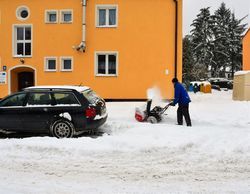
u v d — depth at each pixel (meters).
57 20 19.69
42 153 7.68
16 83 20.80
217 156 7.34
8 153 7.68
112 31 19.44
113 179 5.90
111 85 19.53
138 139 8.65
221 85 44.91
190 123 11.34
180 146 7.99
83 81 19.61
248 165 6.72
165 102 18.12
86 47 19.56
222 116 13.20
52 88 9.87
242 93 19.78
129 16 19.34
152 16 19.28
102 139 8.64
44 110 9.63
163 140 8.48
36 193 5.21
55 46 19.69
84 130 9.61
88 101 9.66
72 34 19.61
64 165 6.78
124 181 5.79
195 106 16.44
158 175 6.11
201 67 52.66
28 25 19.84
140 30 19.34
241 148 7.76
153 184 5.63
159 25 19.28
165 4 19.22
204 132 9.55
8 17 19.89
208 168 6.53
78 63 19.61
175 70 19.28
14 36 19.94
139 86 19.41
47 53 19.73
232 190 5.33
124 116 13.27
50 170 6.45
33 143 8.23
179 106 11.39
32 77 20.94
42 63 19.78
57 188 5.44
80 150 7.72
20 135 10.34
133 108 15.44
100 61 19.80
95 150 7.72
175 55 19.27
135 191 5.29
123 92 19.48
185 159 7.14
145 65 19.36
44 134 10.36
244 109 15.05
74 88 9.88
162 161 7.00
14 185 5.60
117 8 19.36
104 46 19.50
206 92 32.03
